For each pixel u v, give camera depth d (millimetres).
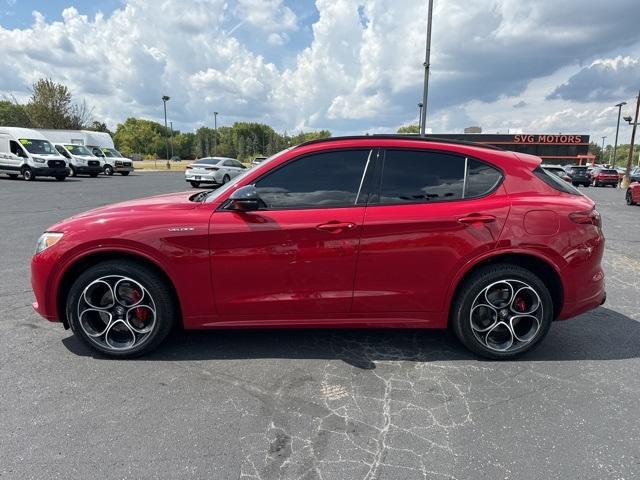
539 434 2531
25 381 3047
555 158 53094
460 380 3139
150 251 3215
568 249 3322
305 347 3646
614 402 2873
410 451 2375
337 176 3340
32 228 8953
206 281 3270
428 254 3262
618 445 2439
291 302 3309
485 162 3430
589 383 3115
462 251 3262
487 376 3201
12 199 14320
